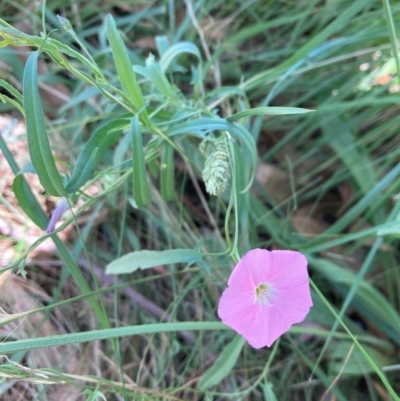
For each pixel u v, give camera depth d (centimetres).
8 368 13
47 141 12
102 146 15
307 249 19
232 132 15
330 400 19
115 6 25
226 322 12
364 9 23
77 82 23
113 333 13
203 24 25
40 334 18
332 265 19
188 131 15
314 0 23
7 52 22
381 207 21
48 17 24
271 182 22
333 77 23
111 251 21
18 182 16
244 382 19
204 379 17
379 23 21
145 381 19
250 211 21
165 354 19
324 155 23
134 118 14
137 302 20
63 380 15
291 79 22
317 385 19
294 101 24
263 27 22
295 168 23
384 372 19
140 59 23
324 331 18
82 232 20
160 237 21
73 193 14
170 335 19
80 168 14
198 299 20
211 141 16
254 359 19
